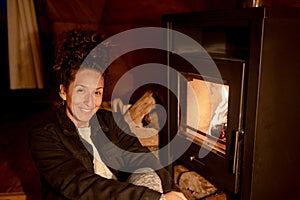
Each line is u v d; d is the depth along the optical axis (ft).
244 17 3.07
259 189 3.34
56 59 3.29
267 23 2.92
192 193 4.38
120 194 2.72
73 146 3.20
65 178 2.80
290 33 3.13
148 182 3.27
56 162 2.93
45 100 10.64
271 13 2.93
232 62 3.29
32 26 8.95
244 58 3.43
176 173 4.71
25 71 9.20
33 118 9.18
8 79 10.32
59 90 3.36
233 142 3.39
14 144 7.23
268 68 3.05
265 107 3.14
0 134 7.88
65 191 2.78
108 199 2.72
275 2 4.14
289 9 3.07
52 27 7.02
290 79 3.26
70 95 3.17
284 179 3.53
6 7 9.20
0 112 9.79
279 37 3.05
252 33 3.01
